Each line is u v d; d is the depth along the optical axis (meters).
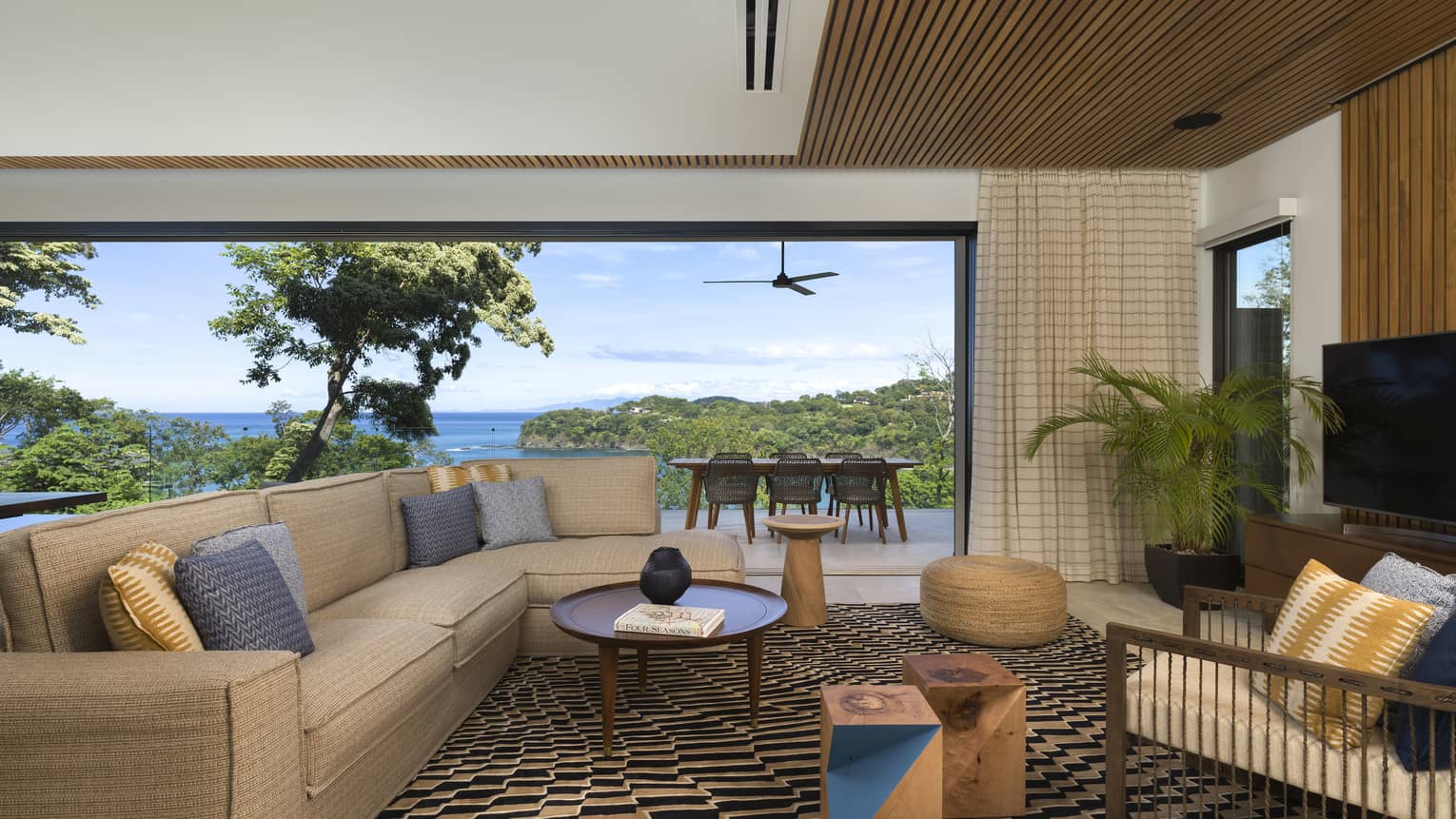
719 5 2.89
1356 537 3.22
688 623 2.41
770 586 4.95
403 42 3.16
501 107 3.90
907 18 3.03
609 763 2.37
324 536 2.83
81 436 6.14
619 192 5.04
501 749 2.48
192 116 4.00
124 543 2.01
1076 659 3.37
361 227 5.03
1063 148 4.59
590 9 2.92
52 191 4.94
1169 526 4.43
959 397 5.27
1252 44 3.27
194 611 1.86
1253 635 3.56
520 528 3.88
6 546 1.77
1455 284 3.27
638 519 4.18
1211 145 4.52
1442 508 3.05
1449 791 1.53
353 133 4.26
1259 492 4.61
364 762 1.97
